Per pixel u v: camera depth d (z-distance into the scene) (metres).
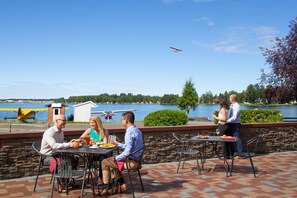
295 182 7.12
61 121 6.41
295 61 15.85
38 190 6.43
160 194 6.18
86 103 32.69
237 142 9.93
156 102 175.12
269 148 11.33
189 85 49.72
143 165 9.04
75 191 6.35
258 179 7.40
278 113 13.75
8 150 7.41
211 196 6.05
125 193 6.25
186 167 8.77
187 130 9.86
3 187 6.65
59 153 5.55
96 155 6.80
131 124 6.18
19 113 32.69
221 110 9.87
